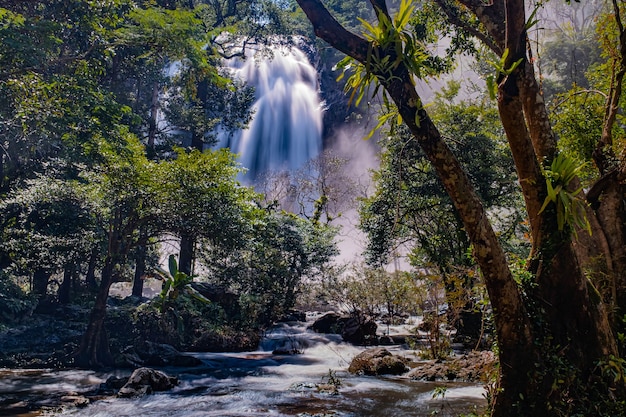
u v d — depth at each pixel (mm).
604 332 4184
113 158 11219
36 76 8922
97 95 10609
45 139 11711
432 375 9719
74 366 11344
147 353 12461
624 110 9750
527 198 4207
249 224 12945
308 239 20234
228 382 10008
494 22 5148
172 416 7027
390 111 3838
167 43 12070
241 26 25953
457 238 16188
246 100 25156
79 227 12391
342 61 3814
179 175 11422
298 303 23875
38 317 15234
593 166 7617
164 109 23047
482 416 4664
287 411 7293
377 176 17641
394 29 3496
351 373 11008
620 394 3984
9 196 13656
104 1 10148
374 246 16562
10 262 14422
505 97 3805
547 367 3914
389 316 19641
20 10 9766
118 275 12039
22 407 7340
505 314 3898
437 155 3641
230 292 18266
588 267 5438
